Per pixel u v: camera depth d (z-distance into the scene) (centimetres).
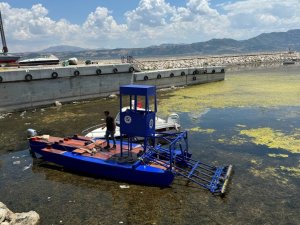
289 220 996
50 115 2600
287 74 5691
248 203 1098
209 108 2714
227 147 1683
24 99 2844
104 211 1066
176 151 1441
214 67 4744
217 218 1009
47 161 1540
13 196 1191
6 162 1548
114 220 1010
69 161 1410
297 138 1798
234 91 3678
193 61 8438
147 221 999
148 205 1098
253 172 1356
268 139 1795
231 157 1538
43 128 2169
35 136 1705
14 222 948
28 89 2861
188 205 1091
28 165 1502
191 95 3488
